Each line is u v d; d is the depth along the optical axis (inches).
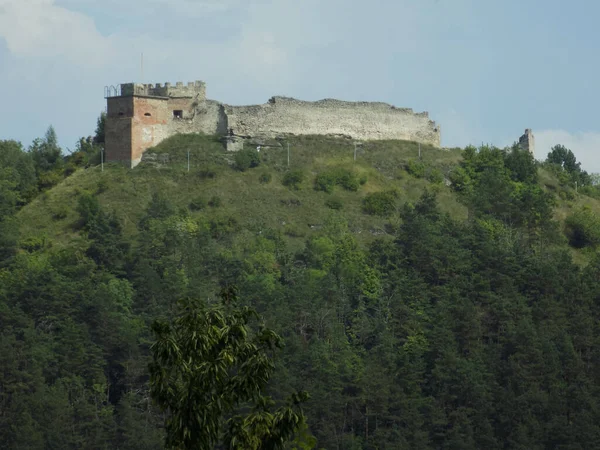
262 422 2738.7
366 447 7268.7
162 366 2738.7
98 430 7076.8
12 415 7027.6
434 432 7460.6
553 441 7445.9
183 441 2694.4
